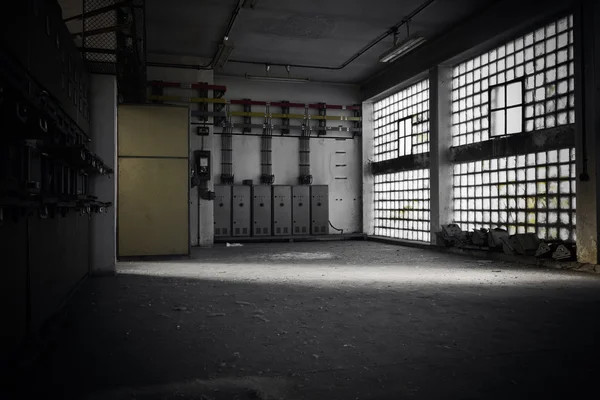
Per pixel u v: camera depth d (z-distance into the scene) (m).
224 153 18.55
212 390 3.17
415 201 17.12
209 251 14.71
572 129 10.20
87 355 3.96
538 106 11.41
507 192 12.52
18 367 3.49
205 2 12.12
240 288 7.50
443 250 14.10
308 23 13.57
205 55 16.58
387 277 8.78
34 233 4.25
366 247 16.14
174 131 12.01
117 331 4.77
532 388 3.20
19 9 3.62
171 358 3.88
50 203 4.68
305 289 7.39
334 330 4.81
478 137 13.62
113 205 8.87
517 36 11.95
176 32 14.29
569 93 10.52
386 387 3.22
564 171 10.71
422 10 12.65
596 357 3.89
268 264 11.08
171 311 5.75
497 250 11.98
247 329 4.86
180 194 12.05
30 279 4.09
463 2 12.11
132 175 11.80
